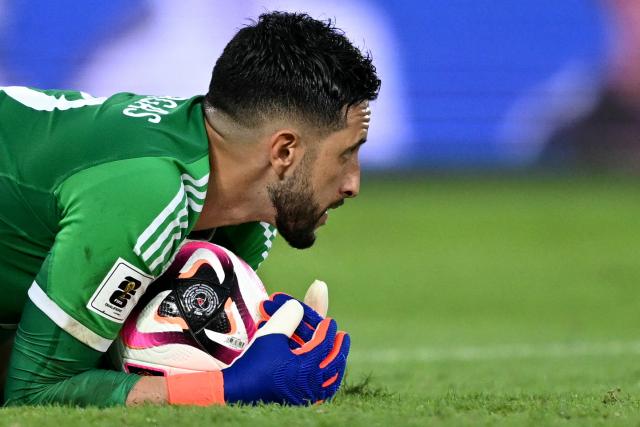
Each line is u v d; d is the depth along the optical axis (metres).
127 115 13.34
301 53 13.02
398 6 65.94
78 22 61.88
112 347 13.70
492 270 55.88
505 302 49.50
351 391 16.69
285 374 12.95
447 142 68.94
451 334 39.03
